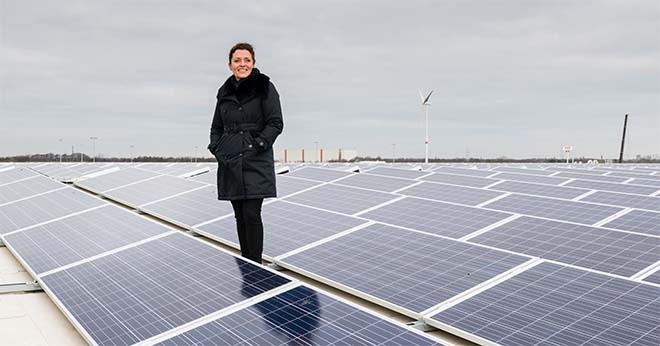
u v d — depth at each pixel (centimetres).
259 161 766
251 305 584
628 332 539
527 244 931
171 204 1406
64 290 724
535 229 995
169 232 891
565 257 859
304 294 601
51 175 2750
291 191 1527
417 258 805
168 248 814
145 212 1388
